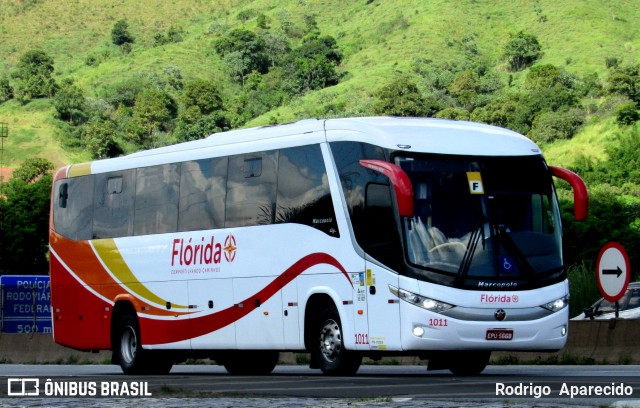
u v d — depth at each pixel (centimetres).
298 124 1983
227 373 2389
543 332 1761
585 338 2280
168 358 2378
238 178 2097
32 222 10538
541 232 1800
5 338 3538
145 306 2312
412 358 2562
